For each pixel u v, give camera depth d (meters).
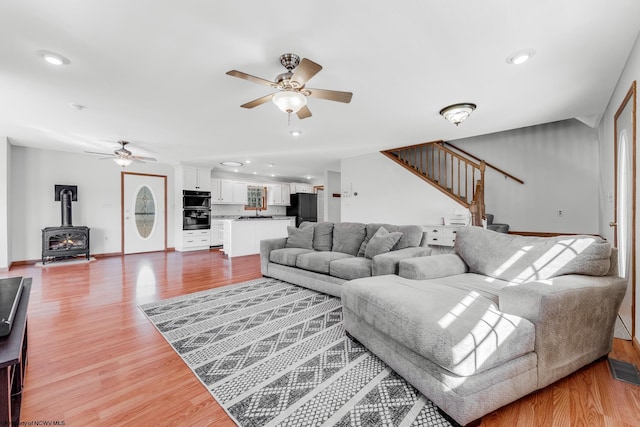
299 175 9.68
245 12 1.73
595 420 1.36
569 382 1.66
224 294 3.47
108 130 4.19
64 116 3.55
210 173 7.82
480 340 1.32
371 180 6.23
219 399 1.55
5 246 4.70
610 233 3.38
